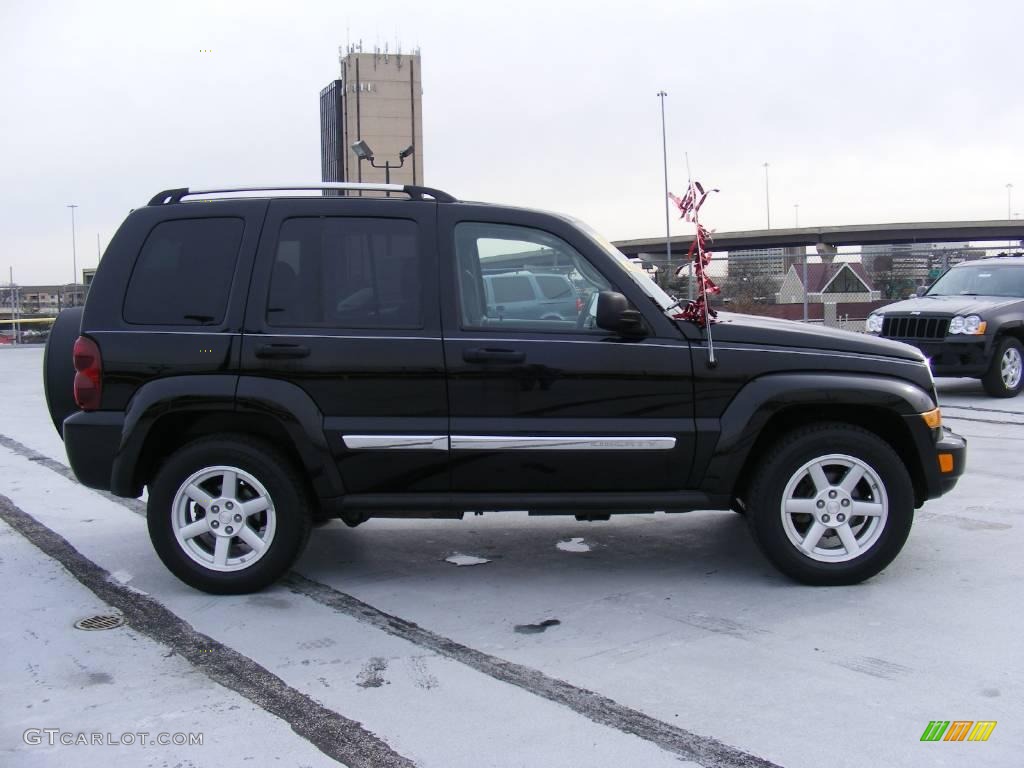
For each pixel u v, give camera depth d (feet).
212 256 14.84
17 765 9.70
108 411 14.62
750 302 52.21
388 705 11.01
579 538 18.45
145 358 14.53
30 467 26.35
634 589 15.21
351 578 16.01
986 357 37.04
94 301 14.84
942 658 12.14
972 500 20.67
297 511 14.82
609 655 12.42
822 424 14.84
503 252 14.80
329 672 11.99
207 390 14.34
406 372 14.34
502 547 17.90
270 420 14.83
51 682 11.77
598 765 9.54
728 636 13.02
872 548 14.83
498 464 14.48
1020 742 9.91
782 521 14.79
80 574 16.25
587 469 14.57
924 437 14.90
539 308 14.71
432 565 16.75
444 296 14.56
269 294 14.65
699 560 16.80
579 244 14.88
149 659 12.48
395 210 14.84
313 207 14.89
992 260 41.55
